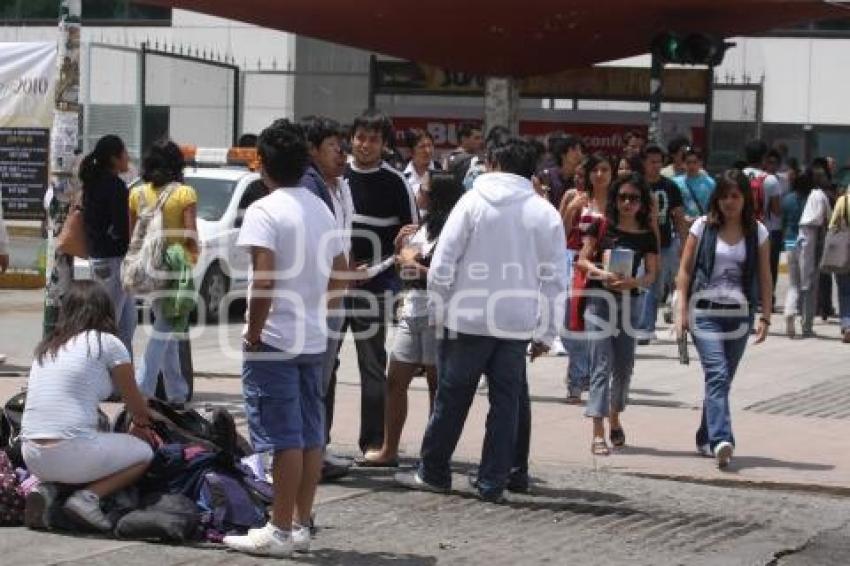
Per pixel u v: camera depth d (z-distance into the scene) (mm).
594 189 15461
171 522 9938
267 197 9750
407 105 31547
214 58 37156
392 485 12133
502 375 11516
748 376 18781
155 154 14844
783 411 16266
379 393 12836
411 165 15820
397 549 10219
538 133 31062
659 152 19766
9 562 9430
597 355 13484
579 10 23547
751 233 13133
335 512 11227
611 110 30969
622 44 26578
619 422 14570
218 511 10172
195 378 17750
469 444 13930
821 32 37438
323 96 37969
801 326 24016
